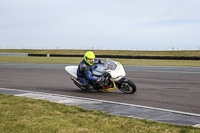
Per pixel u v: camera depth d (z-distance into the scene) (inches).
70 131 143.3
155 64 851.4
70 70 317.4
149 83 381.1
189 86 347.6
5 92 306.8
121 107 223.5
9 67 726.5
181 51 2215.8
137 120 174.1
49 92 309.3
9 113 184.5
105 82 289.4
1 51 2933.1
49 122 161.6
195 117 189.6
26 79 446.3
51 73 550.3
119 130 150.0
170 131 148.3
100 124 161.9
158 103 240.4
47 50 2947.8
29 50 3004.4
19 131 143.9
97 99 261.3
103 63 298.8
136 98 265.4
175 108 219.5
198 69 632.4
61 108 208.7
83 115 186.4
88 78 289.1
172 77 458.0
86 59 287.0
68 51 2755.9
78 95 286.7
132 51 2481.5
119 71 282.2
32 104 218.8
